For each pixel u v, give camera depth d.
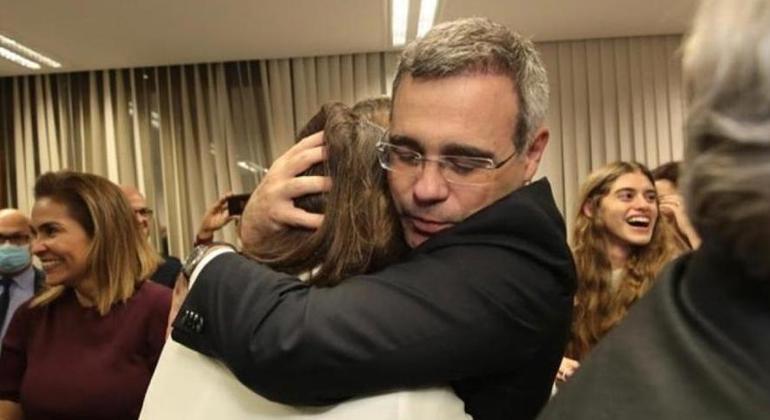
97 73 4.92
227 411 0.74
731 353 0.37
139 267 1.70
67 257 1.62
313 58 4.78
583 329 2.25
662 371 0.39
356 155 0.80
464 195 0.74
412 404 0.68
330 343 0.66
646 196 2.27
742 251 0.37
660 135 4.52
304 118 4.77
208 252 0.83
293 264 0.81
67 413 1.57
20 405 1.69
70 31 3.98
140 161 4.85
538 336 0.74
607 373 0.42
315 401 0.70
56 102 4.96
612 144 4.60
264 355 0.68
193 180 4.82
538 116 0.79
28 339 1.73
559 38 4.56
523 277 0.72
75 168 4.91
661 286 0.45
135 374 1.58
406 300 0.68
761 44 0.35
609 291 2.26
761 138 0.35
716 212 0.37
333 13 3.86
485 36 0.75
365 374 0.66
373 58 4.73
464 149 0.72
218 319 0.73
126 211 1.71
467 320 0.68
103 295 1.63
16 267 2.77
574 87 4.65
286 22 3.99
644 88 4.57
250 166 4.79
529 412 0.79
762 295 0.37
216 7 3.69
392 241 0.80
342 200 0.79
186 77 4.85
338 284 0.75
